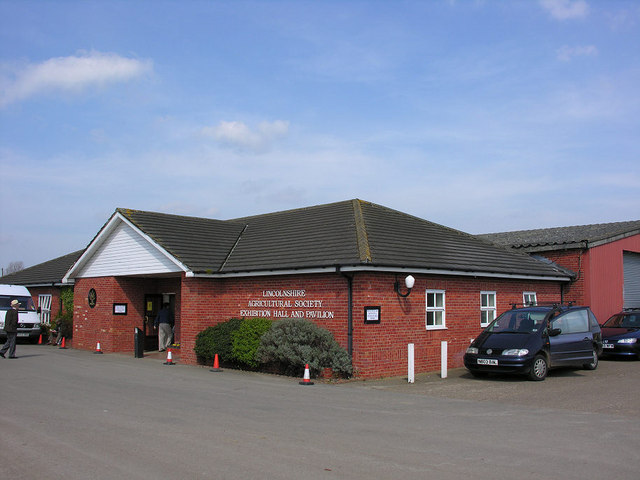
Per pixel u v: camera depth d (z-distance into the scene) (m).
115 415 9.16
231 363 16.44
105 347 21.50
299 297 15.81
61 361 17.67
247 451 6.98
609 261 22.83
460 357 16.89
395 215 19.73
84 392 11.54
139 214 20.28
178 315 21.78
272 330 14.91
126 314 21.62
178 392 11.70
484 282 18.08
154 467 6.31
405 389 12.47
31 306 26.62
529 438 7.77
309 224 19.38
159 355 20.42
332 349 14.26
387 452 6.99
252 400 10.80
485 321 18.05
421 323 15.73
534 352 13.64
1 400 10.53
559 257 22.45
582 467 6.40
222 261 18.42
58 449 7.06
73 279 23.75
